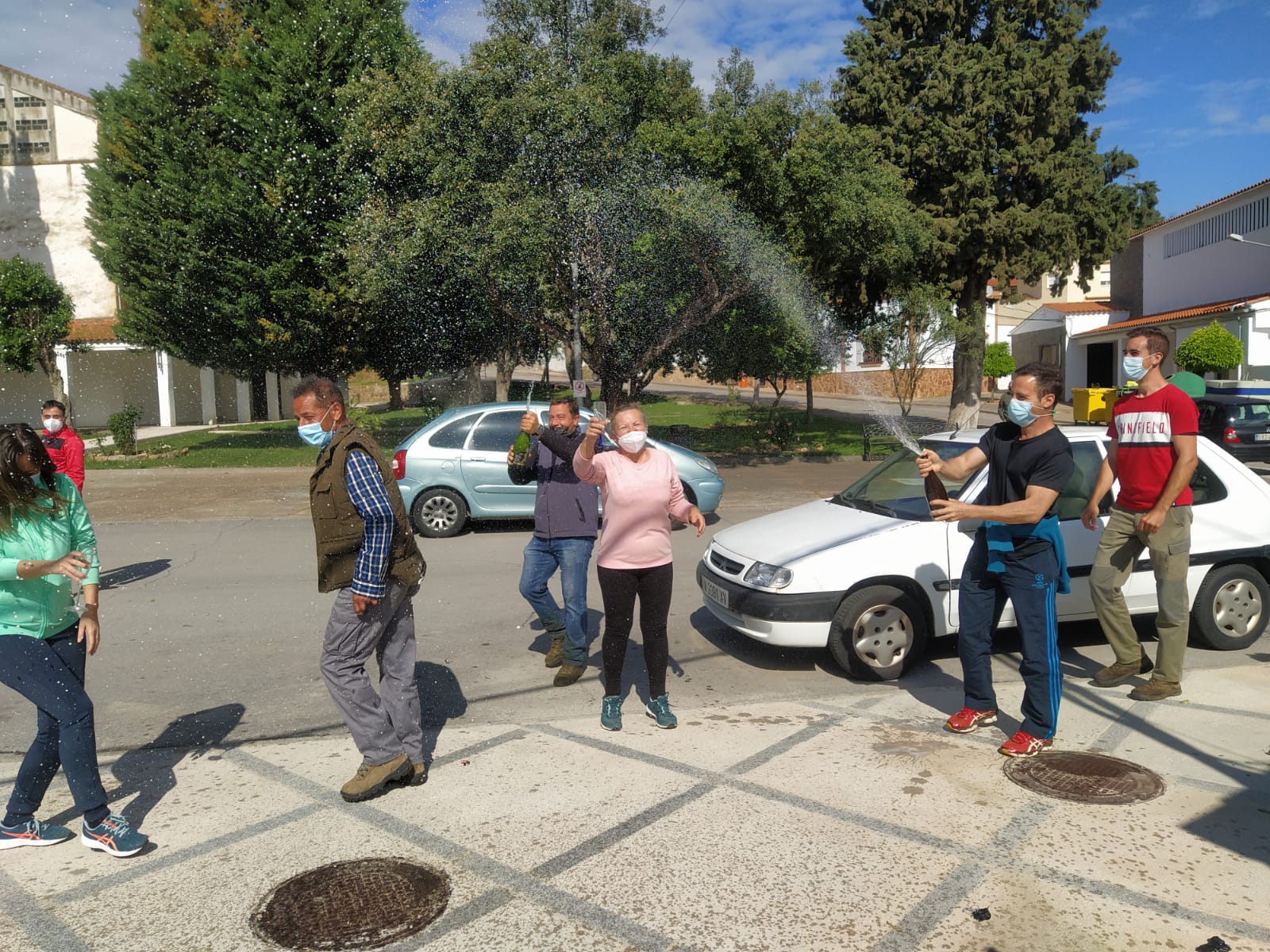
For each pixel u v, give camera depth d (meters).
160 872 3.21
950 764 4.00
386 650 3.94
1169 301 33.34
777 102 15.76
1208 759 4.00
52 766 3.40
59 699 3.28
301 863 3.25
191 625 6.76
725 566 5.71
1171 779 3.80
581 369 16.45
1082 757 4.04
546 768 4.05
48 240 31.17
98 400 33.12
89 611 3.51
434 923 2.86
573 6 16.34
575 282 15.98
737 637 6.29
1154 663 5.36
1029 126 23.98
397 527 3.77
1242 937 2.72
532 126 14.59
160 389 31.27
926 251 22.28
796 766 4.01
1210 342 24.12
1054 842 3.29
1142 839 3.30
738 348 20.27
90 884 3.14
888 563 5.28
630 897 2.98
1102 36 24.62
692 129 16.12
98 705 5.08
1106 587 4.88
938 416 30.00
